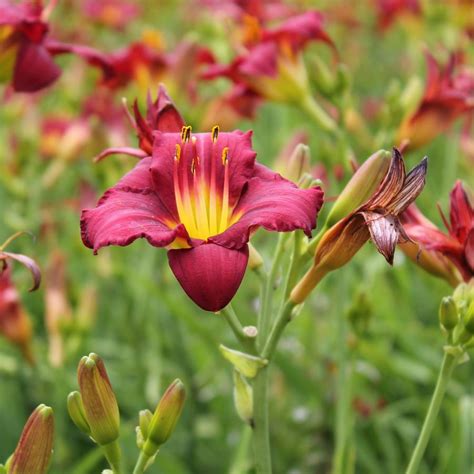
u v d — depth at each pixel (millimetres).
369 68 2842
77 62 1777
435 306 1578
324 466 1346
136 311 1479
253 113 1289
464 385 1384
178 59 1314
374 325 1455
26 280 1557
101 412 868
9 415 1371
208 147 896
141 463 885
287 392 1429
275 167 1284
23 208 1613
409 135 1177
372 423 1355
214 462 1379
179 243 851
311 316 1498
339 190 1204
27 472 852
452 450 1174
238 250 834
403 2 2078
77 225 1749
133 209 866
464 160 1618
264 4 1715
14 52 1154
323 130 1221
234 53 1791
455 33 2006
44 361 1364
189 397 1396
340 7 2539
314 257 895
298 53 1224
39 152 1603
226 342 1364
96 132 1505
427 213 1582
